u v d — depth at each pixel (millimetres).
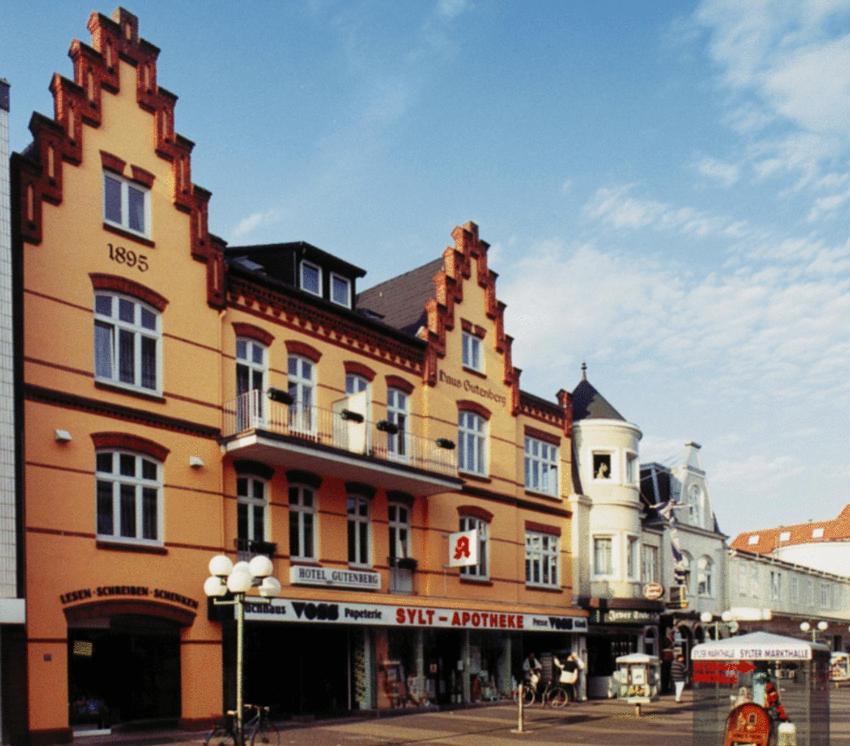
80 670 19031
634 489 36969
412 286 32406
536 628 30828
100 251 20062
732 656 15500
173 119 22188
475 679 29359
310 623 22688
